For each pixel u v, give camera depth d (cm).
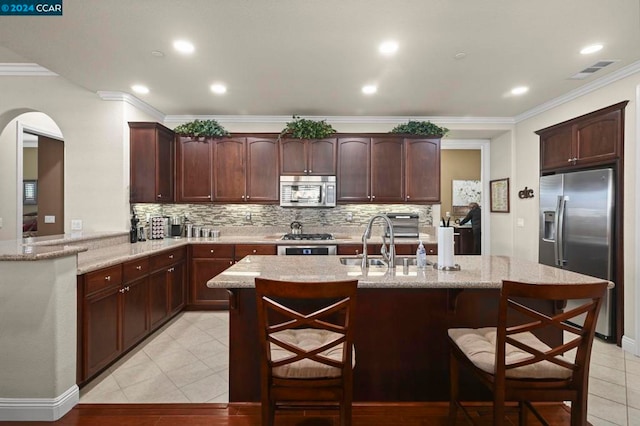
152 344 314
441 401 212
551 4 214
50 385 201
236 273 204
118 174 378
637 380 246
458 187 852
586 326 144
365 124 483
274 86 358
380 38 257
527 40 260
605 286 139
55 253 200
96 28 241
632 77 309
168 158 432
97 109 376
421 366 212
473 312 212
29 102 374
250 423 196
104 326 254
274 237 463
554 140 396
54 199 512
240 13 223
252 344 209
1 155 439
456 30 245
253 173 457
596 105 351
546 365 148
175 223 470
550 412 205
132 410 209
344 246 426
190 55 284
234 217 489
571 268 352
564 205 360
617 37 255
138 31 245
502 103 420
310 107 433
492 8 218
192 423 196
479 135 525
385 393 211
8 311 200
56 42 261
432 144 461
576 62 299
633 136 302
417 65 305
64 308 208
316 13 224
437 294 211
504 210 512
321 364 149
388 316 211
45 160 511
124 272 281
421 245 227
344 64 303
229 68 311
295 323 142
